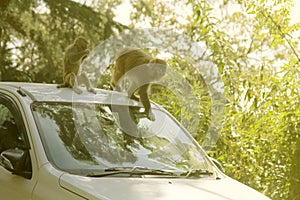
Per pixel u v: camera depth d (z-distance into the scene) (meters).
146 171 5.60
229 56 9.52
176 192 5.09
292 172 9.25
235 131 9.65
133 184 5.14
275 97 9.39
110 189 4.93
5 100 6.13
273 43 9.87
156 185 5.22
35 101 5.95
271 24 9.73
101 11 17.30
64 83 6.77
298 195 9.20
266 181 9.45
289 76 9.34
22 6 17.30
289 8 9.83
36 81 17.36
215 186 5.59
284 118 9.30
